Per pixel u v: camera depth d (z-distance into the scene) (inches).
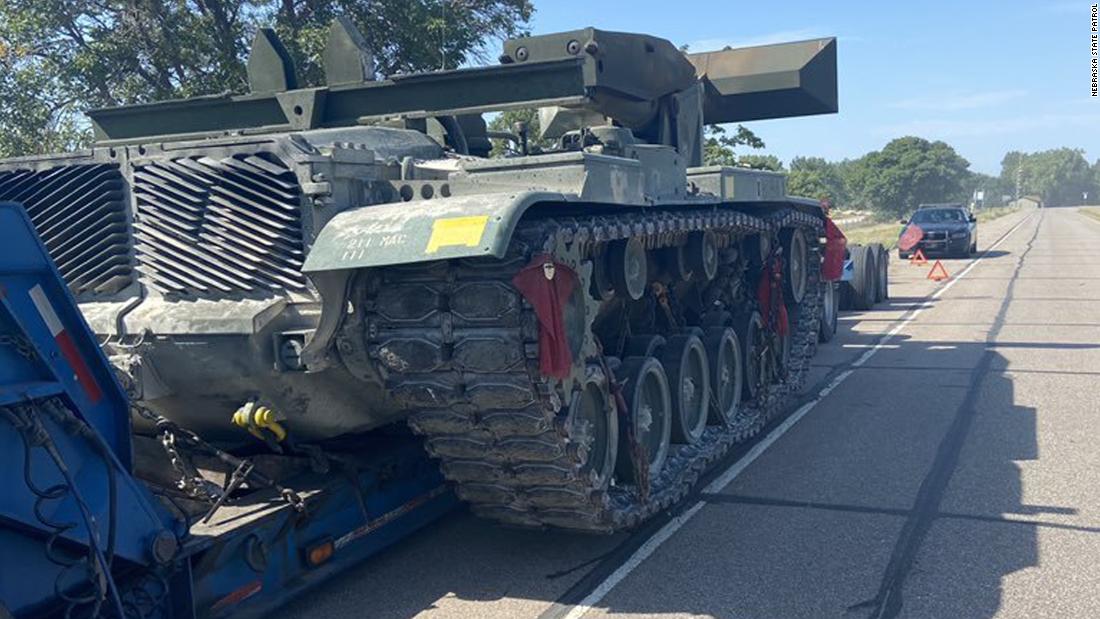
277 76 259.6
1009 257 1169.4
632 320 265.3
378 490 205.3
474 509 201.8
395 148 207.2
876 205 4138.8
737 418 299.3
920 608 179.5
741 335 312.5
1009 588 186.7
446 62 641.6
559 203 176.1
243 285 171.2
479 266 166.2
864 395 369.1
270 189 170.1
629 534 224.8
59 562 134.6
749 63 358.6
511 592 194.7
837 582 193.0
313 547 184.4
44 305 137.7
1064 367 412.5
